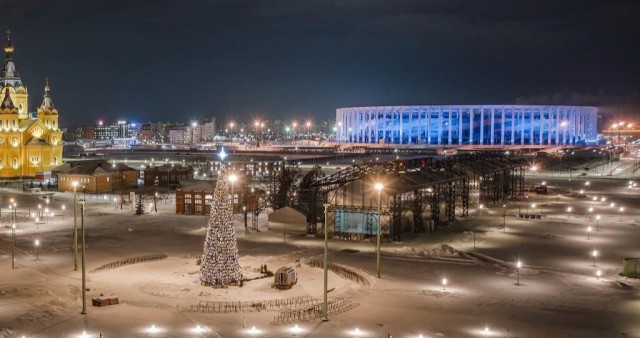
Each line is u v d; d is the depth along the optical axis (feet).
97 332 161.38
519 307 191.93
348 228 332.80
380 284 222.69
